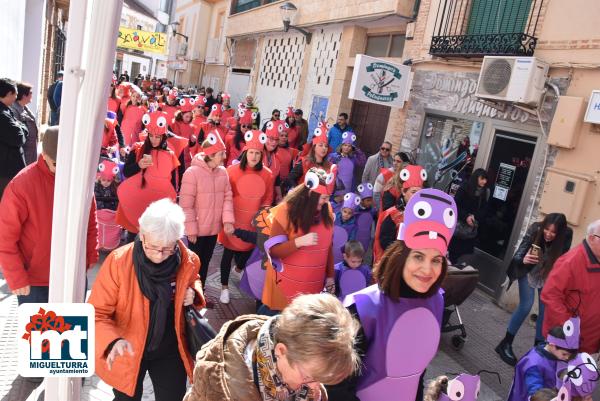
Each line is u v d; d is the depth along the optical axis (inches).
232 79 753.6
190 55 995.9
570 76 215.5
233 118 378.9
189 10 1064.2
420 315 79.8
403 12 330.6
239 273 224.7
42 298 121.1
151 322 89.9
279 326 53.4
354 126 417.7
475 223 230.8
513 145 243.4
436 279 80.9
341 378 51.9
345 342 50.6
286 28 492.1
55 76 556.1
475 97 255.3
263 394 57.7
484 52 253.0
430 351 81.8
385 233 169.3
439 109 291.3
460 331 205.0
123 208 184.9
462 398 95.3
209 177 174.9
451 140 282.7
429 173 298.2
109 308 89.4
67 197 77.7
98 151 78.8
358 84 299.9
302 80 505.7
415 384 81.4
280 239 132.9
